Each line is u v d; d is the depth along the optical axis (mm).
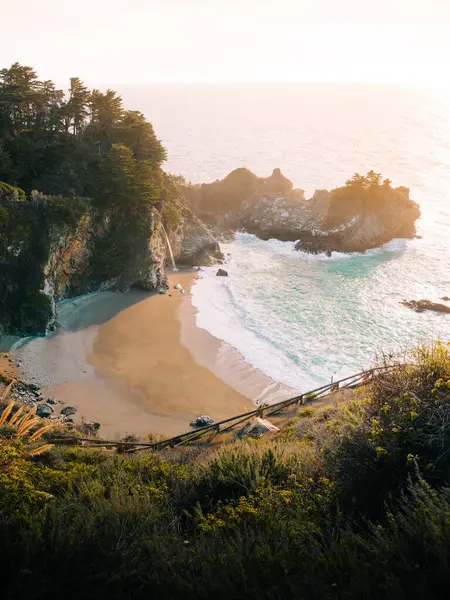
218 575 6500
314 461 12203
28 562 6969
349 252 91938
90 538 7918
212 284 76250
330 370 51062
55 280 62312
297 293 73000
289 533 7836
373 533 7387
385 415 10531
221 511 10648
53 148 72938
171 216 80688
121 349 54750
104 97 79562
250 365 51812
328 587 6047
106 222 69875
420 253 92312
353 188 95875
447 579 5801
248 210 106875
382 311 66438
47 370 49844
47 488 12516
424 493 7336
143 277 70688
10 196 60469
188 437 27203
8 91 75688
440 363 11234
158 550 7457
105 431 40375
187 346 55812
